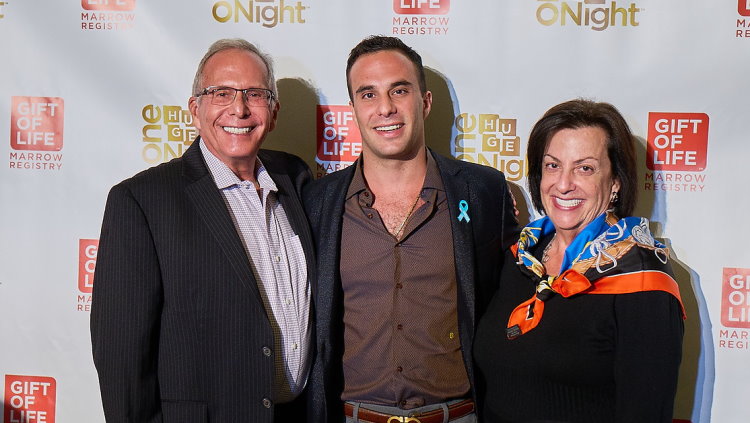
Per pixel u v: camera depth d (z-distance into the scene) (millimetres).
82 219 2162
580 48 2000
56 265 2180
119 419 1540
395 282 1729
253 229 1687
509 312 1585
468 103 2053
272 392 1615
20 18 2125
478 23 2023
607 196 1491
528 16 2008
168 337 1589
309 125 2113
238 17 2086
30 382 2215
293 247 1755
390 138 1732
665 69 1978
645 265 1399
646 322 1355
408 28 2045
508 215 1854
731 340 2018
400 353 1716
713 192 1998
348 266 1757
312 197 1847
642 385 1337
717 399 2035
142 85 2117
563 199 1490
